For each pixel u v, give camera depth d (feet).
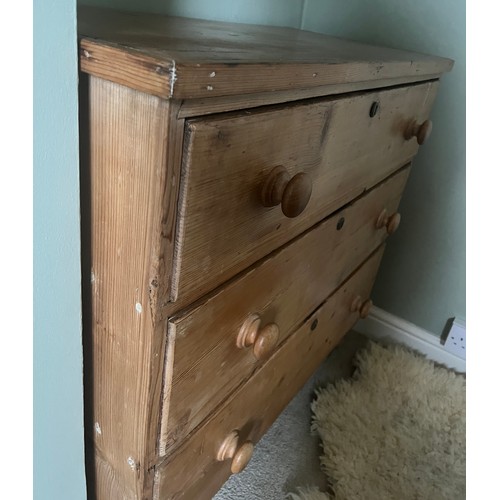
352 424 3.69
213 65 1.19
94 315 1.68
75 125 1.35
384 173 3.01
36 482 1.74
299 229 2.19
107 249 1.52
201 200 1.41
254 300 2.02
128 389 1.69
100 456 1.97
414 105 2.94
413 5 3.65
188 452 2.02
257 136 1.52
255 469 3.30
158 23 2.05
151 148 1.26
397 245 4.47
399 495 3.24
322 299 2.94
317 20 4.03
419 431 3.73
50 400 1.65
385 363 4.28
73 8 1.23
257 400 2.56
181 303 1.56
